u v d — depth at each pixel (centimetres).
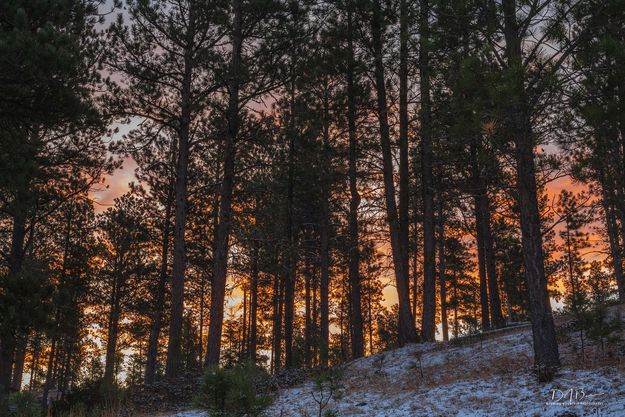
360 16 2038
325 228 2398
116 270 2972
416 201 2755
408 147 2216
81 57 1066
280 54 1739
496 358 1329
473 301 3941
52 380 3284
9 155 1095
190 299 3234
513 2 1052
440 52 1214
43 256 2647
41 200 1870
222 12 1641
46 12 1033
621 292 2650
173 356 1638
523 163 1086
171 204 2716
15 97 1015
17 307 1016
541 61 981
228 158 1792
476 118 1017
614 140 1108
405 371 1453
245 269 2695
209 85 1780
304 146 1984
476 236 2828
